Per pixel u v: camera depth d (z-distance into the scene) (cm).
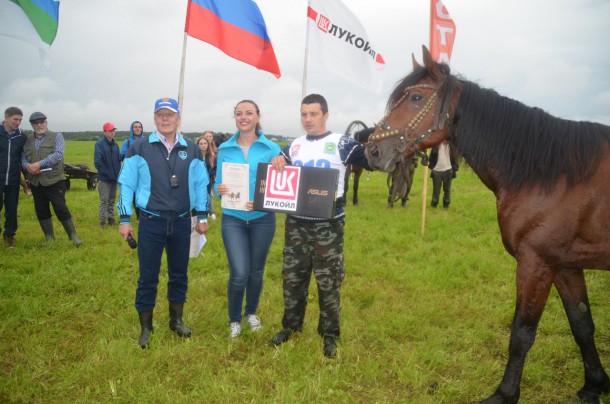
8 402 271
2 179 610
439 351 332
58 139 641
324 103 317
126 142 816
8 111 612
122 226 330
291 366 310
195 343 342
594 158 240
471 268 560
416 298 452
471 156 277
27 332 359
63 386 286
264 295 459
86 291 459
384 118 289
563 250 243
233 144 348
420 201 1159
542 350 339
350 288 476
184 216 346
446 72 279
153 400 273
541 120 260
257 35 693
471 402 281
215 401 273
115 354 322
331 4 731
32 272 523
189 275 524
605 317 407
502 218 265
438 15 697
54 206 644
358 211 969
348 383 295
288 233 327
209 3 660
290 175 305
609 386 280
